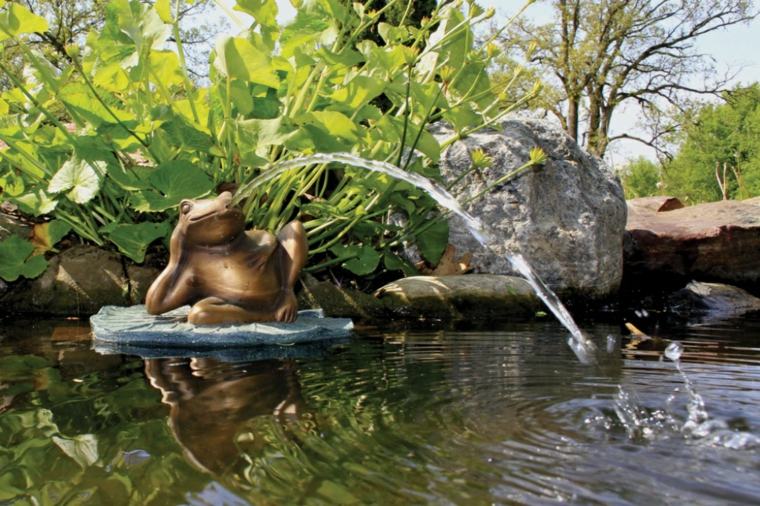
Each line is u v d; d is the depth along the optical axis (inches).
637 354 132.6
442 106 181.3
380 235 226.7
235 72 158.1
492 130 253.3
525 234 239.5
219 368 112.7
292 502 54.2
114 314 157.4
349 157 139.1
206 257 150.6
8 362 117.2
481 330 168.1
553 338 154.3
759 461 67.8
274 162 189.0
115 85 176.2
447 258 238.5
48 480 59.1
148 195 171.6
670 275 295.4
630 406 87.9
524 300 213.9
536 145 253.4
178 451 67.0
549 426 78.2
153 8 169.6
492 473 61.9
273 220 195.5
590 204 253.8
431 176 205.9
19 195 193.3
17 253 183.8
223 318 148.5
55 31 684.7
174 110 173.2
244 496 55.6
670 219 327.0
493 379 104.6
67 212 201.0
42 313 185.9
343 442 70.4
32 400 89.0
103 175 182.9
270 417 80.3
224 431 74.3
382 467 62.8
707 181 1483.8
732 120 1393.9
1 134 182.5
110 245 201.9
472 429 76.2
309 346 138.3
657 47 955.3
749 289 300.5
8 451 67.1
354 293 200.8
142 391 94.6
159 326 144.5
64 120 287.6
